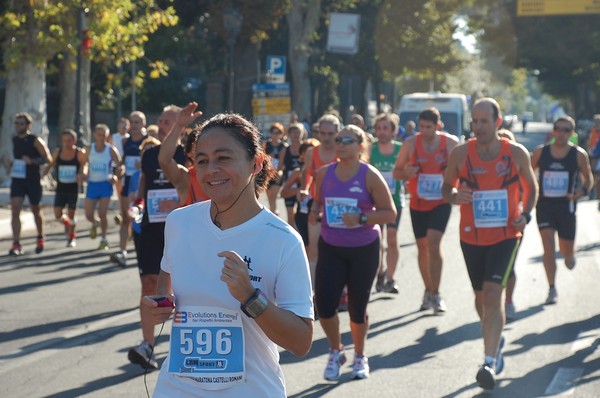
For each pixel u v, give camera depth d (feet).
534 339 34.99
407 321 38.45
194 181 27.71
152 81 180.24
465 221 29.76
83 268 52.65
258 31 138.41
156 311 14.01
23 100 100.07
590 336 35.29
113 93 174.91
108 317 39.11
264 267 13.66
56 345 34.12
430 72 217.56
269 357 14.03
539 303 42.09
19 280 48.32
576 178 42.52
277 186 56.18
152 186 30.53
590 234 68.80
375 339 35.24
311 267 39.52
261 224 13.82
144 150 31.19
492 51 215.31
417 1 207.82
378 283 44.83
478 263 29.66
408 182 40.52
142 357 30.14
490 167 29.37
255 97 104.78
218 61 174.09
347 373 30.40
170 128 31.09
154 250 30.53
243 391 13.78
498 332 28.22
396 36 209.97
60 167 61.31
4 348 33.58
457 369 30.83
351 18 160.45
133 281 48.34
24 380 29.40
